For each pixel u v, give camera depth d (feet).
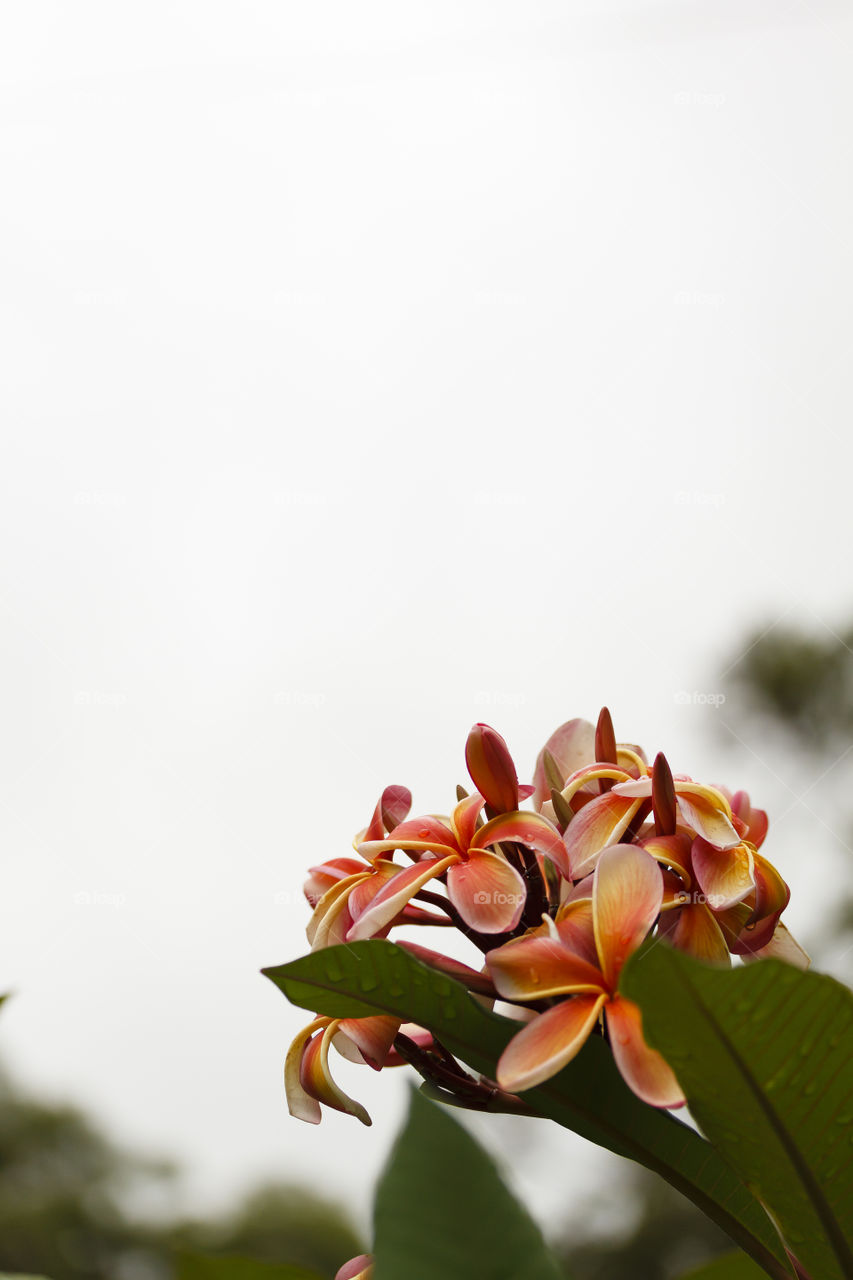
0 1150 30.14
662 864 2.83
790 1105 2.24
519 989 2.45
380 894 2.84
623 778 3.19
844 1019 2.08
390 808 3.44
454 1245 2.26
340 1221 25.58
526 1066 2.33
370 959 2.50
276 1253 25.07
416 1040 3.21
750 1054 2.15
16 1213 29.27
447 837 3.01
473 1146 2.39
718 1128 2.37
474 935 3.01
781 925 3.22
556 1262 2.24
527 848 3.03
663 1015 2.10
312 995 2.60
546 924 2.70
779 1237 2.88
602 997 2.44
